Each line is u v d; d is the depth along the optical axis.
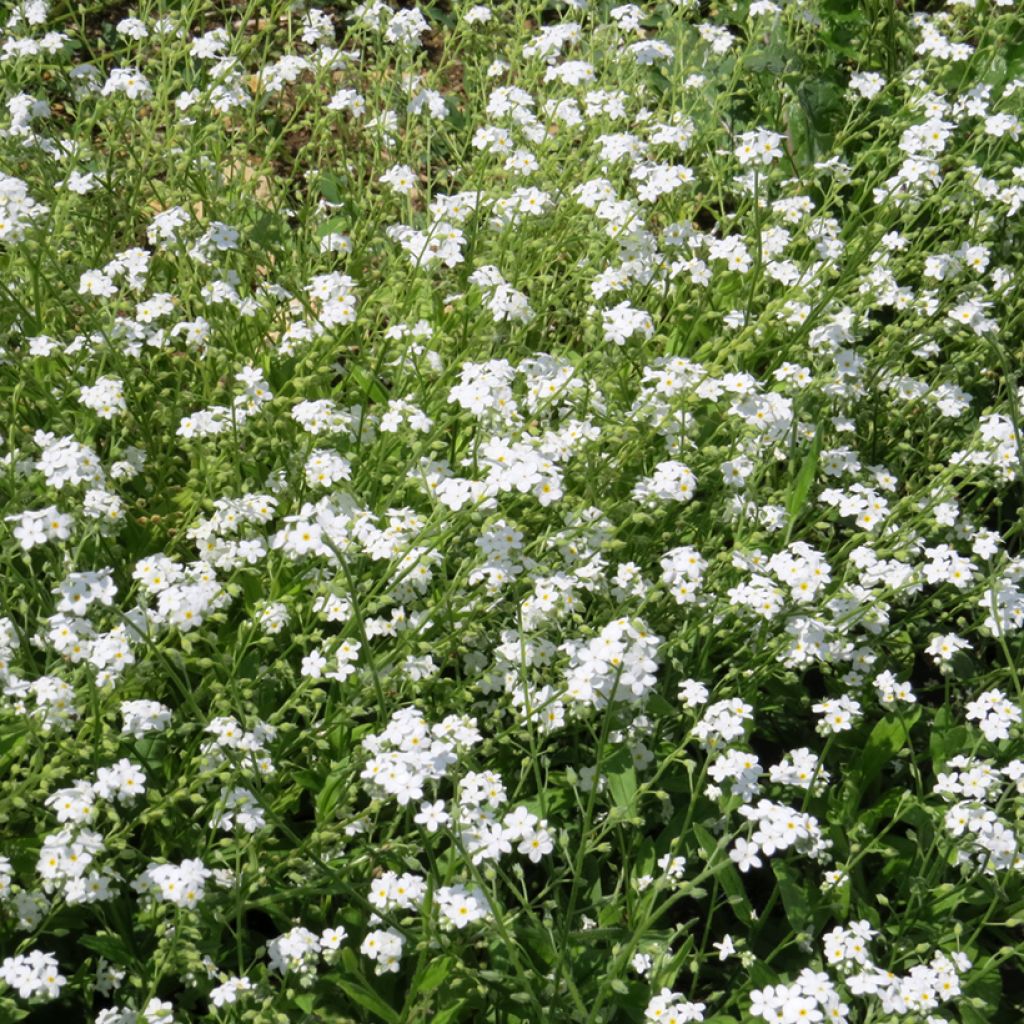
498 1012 0.82
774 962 0.85
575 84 1.04
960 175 1.04
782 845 0.80
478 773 0.83
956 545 0.95
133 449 0.91
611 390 0.92
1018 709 0.86
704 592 0.87
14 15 1.05
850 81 1.10
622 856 0.85
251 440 0.93
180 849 0.83
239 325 0.96
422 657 0.85
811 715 0.91
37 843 0.81
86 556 0.88
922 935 0.85
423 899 0.81
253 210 1.01
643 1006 0.81
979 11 1.11
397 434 0.91
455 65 1.21
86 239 0.97
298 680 0.88
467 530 0.87
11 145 0.96
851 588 0.88
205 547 0.87
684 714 0.86
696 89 1.08
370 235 1.00
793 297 0.93
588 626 0.85
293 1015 0.81
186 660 0.83
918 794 0.85
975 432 0.93
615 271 0.95
